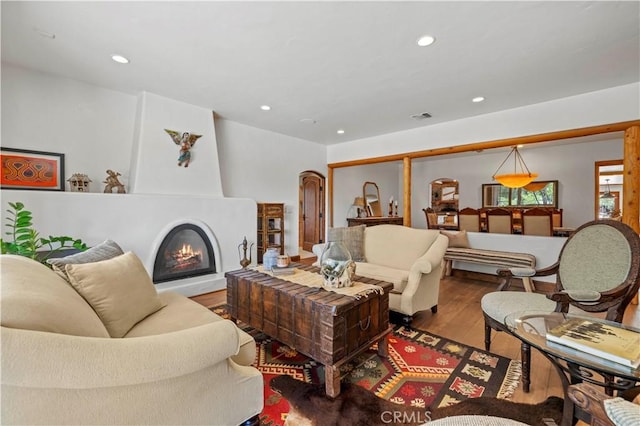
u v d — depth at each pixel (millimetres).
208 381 1148
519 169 6754
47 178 3100
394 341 2475
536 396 1739
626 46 2486
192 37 2369
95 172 3418
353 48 2527
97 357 829
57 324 902
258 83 3254
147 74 3059
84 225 3033
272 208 5082
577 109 3559
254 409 1334
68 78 3203
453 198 7875
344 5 1976
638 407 849
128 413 947
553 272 2219
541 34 2316
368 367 2070
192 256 3910
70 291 1278
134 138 3654
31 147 3016
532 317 1703
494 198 7145
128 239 3328
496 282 4387
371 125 4930
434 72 2979
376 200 8234
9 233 2633
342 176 7109
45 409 813
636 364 1147
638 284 1712
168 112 3740
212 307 3240
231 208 4293
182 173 3877
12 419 774
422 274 2795
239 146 4883
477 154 7246
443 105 3939
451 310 3234
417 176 8477
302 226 6797
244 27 2227
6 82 2873
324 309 1775
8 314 781
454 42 2432
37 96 3037
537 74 3020
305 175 6477
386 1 1937
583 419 1363
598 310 1784
